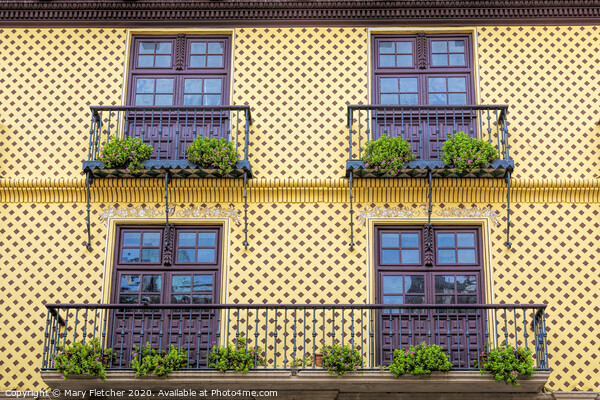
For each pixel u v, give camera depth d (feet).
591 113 52.24
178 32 54.85
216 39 55.06
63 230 50.06
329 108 52.90
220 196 50.52
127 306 45.32
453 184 49.90
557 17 54.24
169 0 54.19
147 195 50.52
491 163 48.80
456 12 54.29
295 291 48.75
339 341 47.80
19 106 53.06
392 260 49.80
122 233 50.44
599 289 48.37
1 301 48.65
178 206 50.39
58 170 51.65
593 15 54.24
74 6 54.44
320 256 49.44
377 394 45.73
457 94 53.57
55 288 48.93
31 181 50.44
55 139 52.34
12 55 54.13
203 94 53.98
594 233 49.47
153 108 50.57
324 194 50.52
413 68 54.19
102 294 48.78
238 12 54.70
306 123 52.54
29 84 53.57
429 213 49.34
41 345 47.91
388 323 48.67
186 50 54.80
